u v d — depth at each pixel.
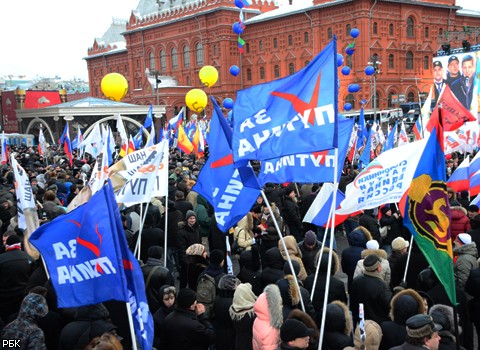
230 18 74.88
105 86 20.12
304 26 65.81
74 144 32.19
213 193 7.96
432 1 63.44
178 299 6.51
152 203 13.75
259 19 70.69
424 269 8.27
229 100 24.97
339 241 15.84
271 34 70.50
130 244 10.92
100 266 5.31
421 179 6.29
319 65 6.27
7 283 8.08
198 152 26.33
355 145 22.38
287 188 13.66
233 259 14.42
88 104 51.28
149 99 80.06
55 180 15.54
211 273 7.88
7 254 8.20
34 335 5.72
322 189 10.09
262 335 5.89
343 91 61.22
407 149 8.23
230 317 7.00
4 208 12.52
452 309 6.12
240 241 11.45
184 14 80.19
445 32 61.38
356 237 9.13
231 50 75.31
